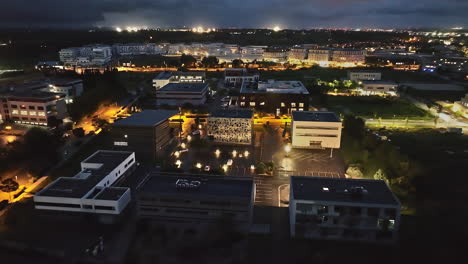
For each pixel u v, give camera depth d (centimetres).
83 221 8944
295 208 8031
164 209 8462
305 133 14150
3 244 7969
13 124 16612
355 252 7575
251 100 19100
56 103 16975
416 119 18762
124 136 12962
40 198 8994
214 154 13662
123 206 9150
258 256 7412
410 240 7800
